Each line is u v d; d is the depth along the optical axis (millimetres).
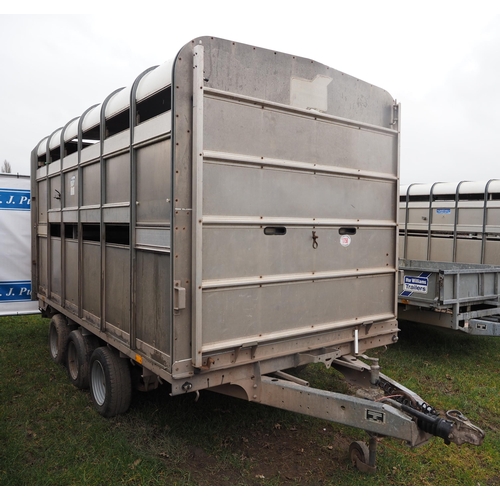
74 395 4820
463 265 7824
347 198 3996
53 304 5926
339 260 3973
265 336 3453
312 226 3742
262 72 3348
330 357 3941
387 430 2898
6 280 7891
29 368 5723
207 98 3051
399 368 5852
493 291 6688
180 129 2980
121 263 3941
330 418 3148
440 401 4809
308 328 3746
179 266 3029
